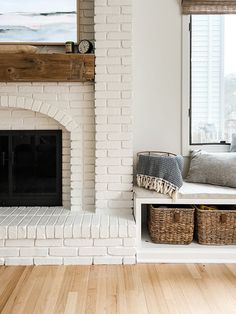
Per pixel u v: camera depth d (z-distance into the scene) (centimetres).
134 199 305
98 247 283
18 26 321
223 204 294
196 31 353
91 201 324
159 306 218
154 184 294
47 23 321
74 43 320
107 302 222
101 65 305
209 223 293
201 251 286
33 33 322
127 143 310
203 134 359
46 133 338
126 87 307
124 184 312
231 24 353
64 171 339
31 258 281
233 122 359
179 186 292
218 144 356
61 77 304
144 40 344
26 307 216
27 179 345
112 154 311
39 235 278
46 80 306
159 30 343
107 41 304
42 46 327
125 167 312
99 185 313
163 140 349
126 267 277
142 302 222
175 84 346
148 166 303
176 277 258
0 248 281
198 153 340
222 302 222
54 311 212
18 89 314
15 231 277
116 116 308
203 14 342
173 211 294
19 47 300
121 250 283
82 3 323
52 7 321
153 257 286
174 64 345
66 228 279
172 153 347
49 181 345
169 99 347
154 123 348
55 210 325
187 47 344
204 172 325
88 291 237
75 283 248
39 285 245
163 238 296
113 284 247
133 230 281
